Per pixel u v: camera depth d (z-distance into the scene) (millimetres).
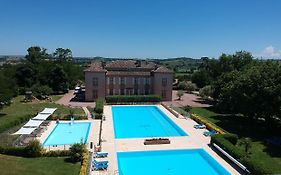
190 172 31109
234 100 50594
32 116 53656
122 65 82688
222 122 53594
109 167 31047
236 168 31156
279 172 30188
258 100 44969
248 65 62031
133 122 55156
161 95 80625
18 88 88375
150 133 46719
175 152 36750
